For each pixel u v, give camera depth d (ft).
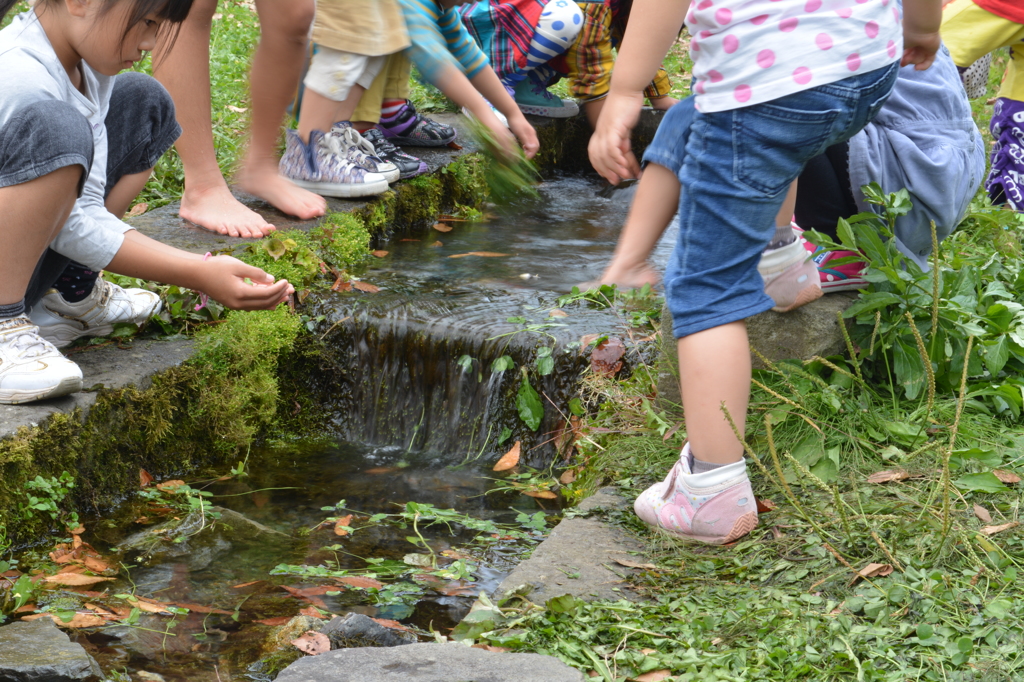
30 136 7.45
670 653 5.69
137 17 7.63
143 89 9.53
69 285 9.37
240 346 10.30
